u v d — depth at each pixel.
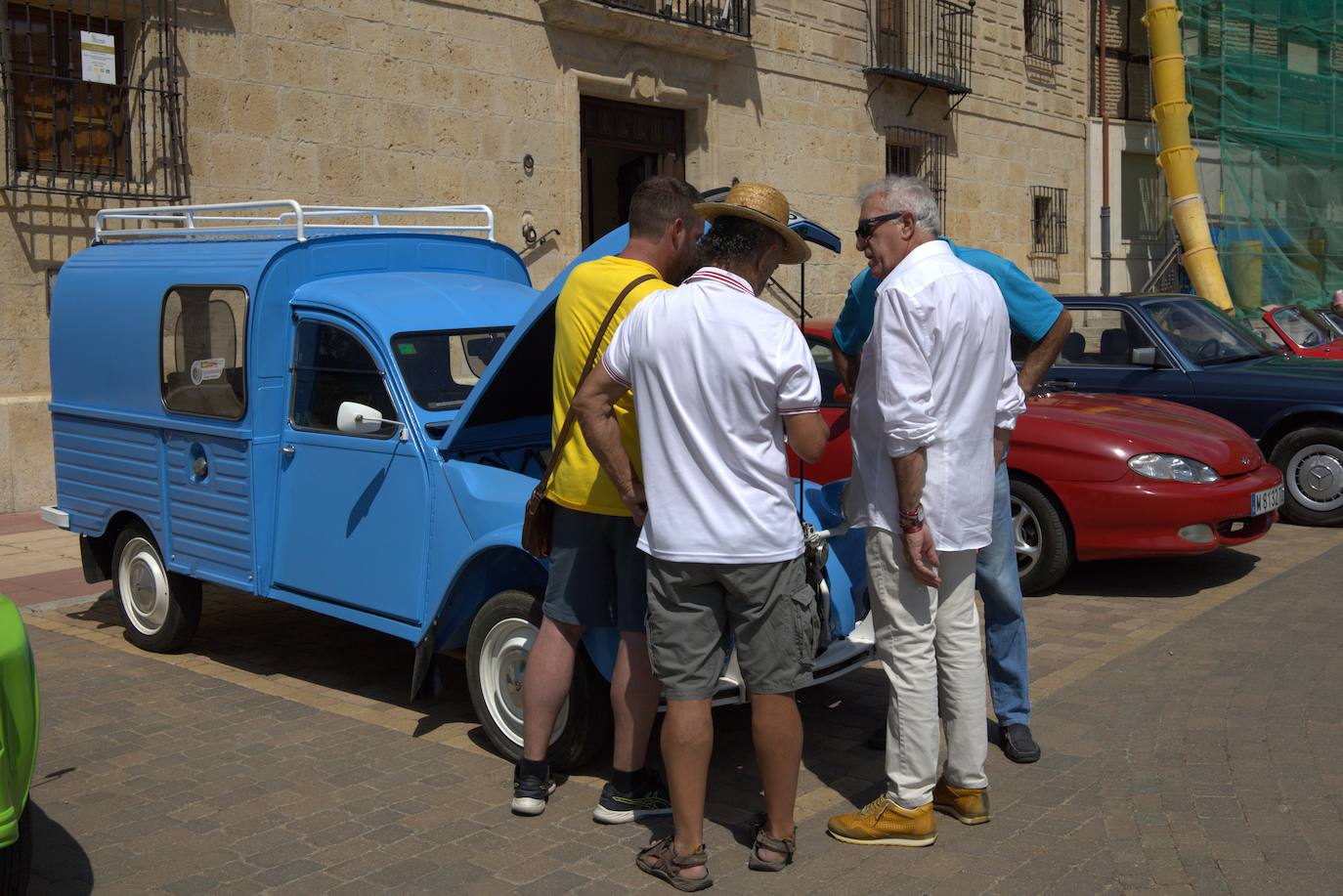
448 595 4.69
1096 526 6.98
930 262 3.79
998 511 4.49
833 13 17.23
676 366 3.56
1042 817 4.08
